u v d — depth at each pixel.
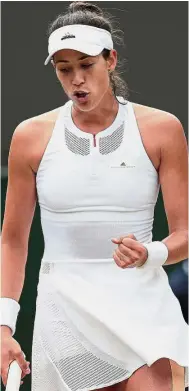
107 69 9.77
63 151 9.89
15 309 10.28
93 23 9.70
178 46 16.92
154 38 16.92
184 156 9.97
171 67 16.94
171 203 9.92
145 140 9.87
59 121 10.06
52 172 9.88
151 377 9.48
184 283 14.98
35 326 10.25
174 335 9.58
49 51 9.60
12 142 10.20
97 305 9.70
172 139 9.88
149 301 9.74
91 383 9.80
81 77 9.44
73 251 9.92
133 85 16.95
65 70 9.53
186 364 9.41
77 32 9.49
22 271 10.48
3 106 17.00
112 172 9.77
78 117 9.97
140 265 9.35
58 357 9.93
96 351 9.74
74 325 9.84
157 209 15.52
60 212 9.88
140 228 9.93
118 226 9.80
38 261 15.52
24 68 16.98
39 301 10.18
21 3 16.89
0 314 10.12
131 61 16.95
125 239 9.09
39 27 16.92
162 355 9.32
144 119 9.98
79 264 9.90
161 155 9.88
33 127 10.12
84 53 9.34
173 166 9.90
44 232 10.20
